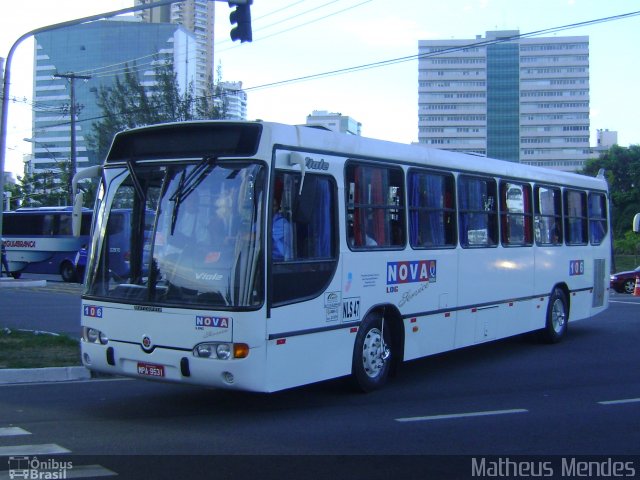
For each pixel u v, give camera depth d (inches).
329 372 330.0
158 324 301.0
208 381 291.0
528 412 334.0
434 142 5964.6
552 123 5885.8
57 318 661.9
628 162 3186.5
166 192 311.9
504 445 277.3
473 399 361.4
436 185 410.0
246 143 300.2
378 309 366.3
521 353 513.3
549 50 5920.3
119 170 329.4
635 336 603.8
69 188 1708.9
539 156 5890.8
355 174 349.1
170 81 1526.8
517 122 5905.5
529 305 508.7
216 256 295.4
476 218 446.0
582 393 379.6
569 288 565.6
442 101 5969.5
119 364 313.4
